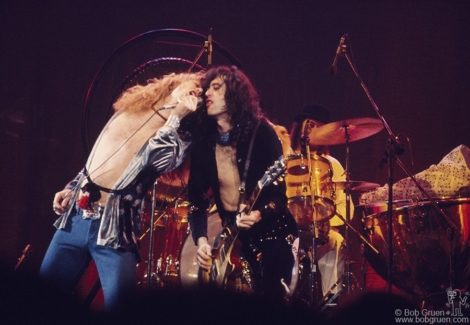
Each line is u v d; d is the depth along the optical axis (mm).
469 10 19328
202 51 10359
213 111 8391
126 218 7301
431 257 12078
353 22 19734
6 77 19469
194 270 10250
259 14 19906
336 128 12930
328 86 19719
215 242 8867
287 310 2676
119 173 7426
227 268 8305
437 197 12156
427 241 12023
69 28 19766
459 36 19328
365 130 13086
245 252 8422
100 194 7352
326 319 2730
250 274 8344
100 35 19844
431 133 19266
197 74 8711
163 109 7781
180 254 10406
